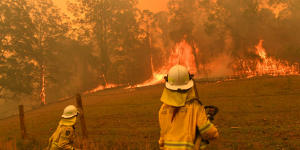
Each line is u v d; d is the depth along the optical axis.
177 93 2.37
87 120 17.00
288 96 16.56
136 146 7.89
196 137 2.32
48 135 12.99
